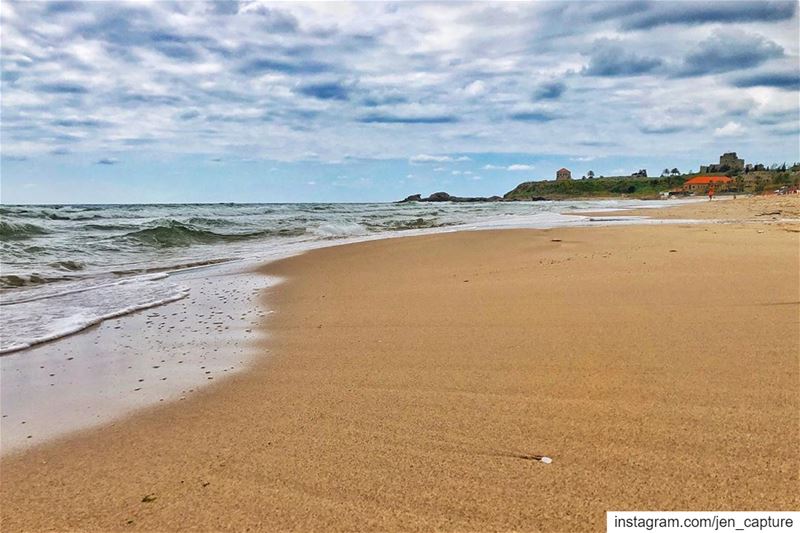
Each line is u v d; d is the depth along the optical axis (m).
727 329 4.62
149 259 13.02
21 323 6.30
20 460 3.00
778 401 3.13
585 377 3.71
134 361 4.84
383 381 3.95
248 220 29.66
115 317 6.70
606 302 5.89
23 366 4.76
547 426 3.00
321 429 3.17
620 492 2.33
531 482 2.45
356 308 6.67
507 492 2.38
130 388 4.15
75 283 9.38
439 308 6.29
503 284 7.48
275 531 2.21
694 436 2.76
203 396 3.90
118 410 3.71
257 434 3.16
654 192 146.88
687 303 5.60
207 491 2.55
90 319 6.46
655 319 5.07
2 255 12.28
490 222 27.31
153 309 7.19
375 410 3.40
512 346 4.56
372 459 2.76
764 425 2.84
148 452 3.02
